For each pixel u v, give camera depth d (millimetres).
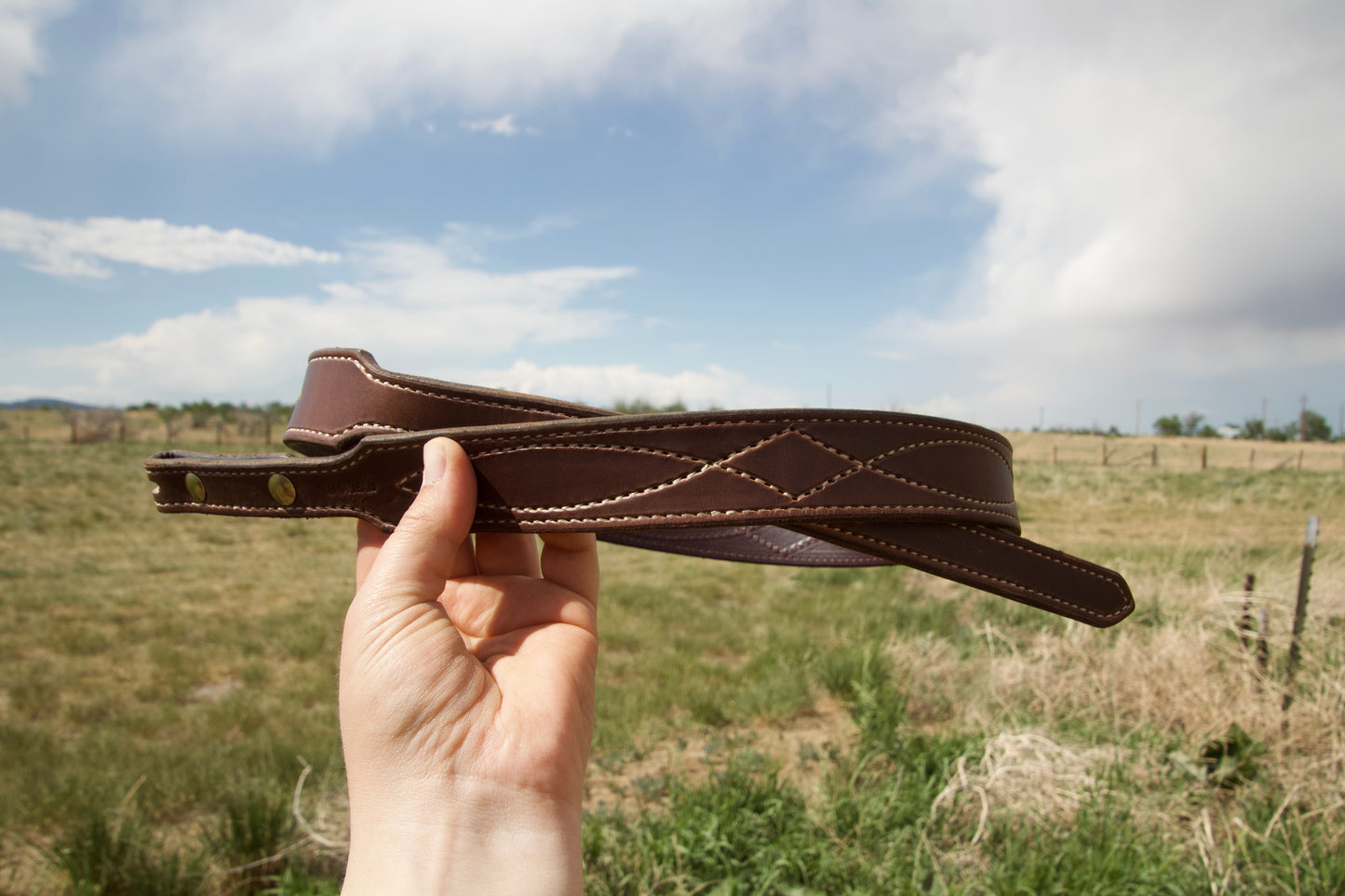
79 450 30828
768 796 2990
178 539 12539
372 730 809
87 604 8070
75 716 4977
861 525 1057
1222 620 4242
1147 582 5637
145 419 48219
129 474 22375
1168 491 21719
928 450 1058
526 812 792
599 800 3438
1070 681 3973
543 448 969
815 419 1006
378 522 997
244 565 10477
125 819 3229
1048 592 1112
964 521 1068
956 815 2797
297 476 1029
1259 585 4973
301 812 3299
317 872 2951
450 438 968
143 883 2826
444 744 803
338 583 9289
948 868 2512
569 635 986
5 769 4008
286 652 6449
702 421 985
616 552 11695
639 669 5766
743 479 986
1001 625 5680
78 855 2920
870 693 4148
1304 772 2885
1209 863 2385
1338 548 8039
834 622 6754
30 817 3459
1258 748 3027
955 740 3359
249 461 1061
